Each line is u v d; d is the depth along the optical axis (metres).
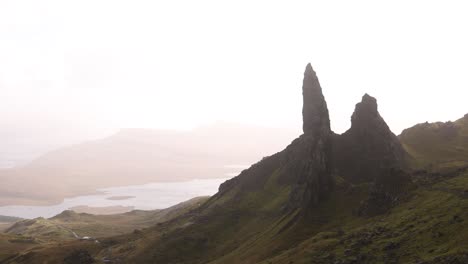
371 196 167.38
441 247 102.88
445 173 172.50
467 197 128.75
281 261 144.62
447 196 137.25
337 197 191.88
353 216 169.62
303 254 139.75
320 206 189.62
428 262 96.38
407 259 106.00
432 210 130.50
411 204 146.88
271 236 186.25
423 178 170.75
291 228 182.00
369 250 121.50
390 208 155.75
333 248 136.25
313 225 177.88
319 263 128.50
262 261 158.38
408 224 127.69
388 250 116.62
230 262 179.12
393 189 163.12
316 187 194.88
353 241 134.50
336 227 166.00
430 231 114.69
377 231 133.88
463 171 166.12
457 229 107.75
